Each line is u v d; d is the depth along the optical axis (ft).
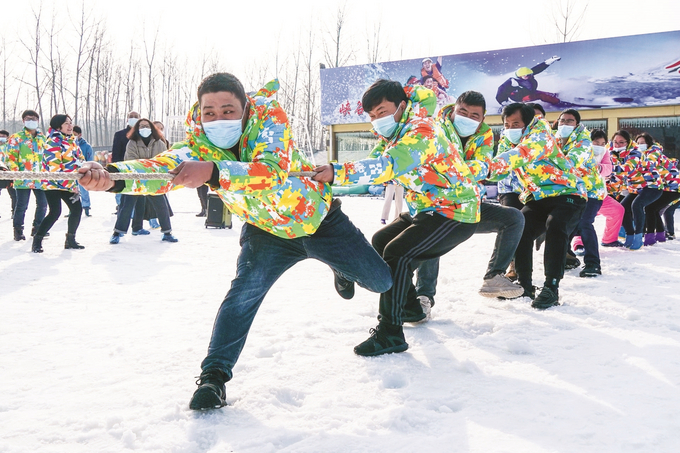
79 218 24.73
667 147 49.60
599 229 33.04
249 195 7.70
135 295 16.39
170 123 77.36
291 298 15.98
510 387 9.33
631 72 49.62
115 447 7.36
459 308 14.80
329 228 9.35
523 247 15.80
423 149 9.86
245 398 8.87
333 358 10.75
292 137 8.26
